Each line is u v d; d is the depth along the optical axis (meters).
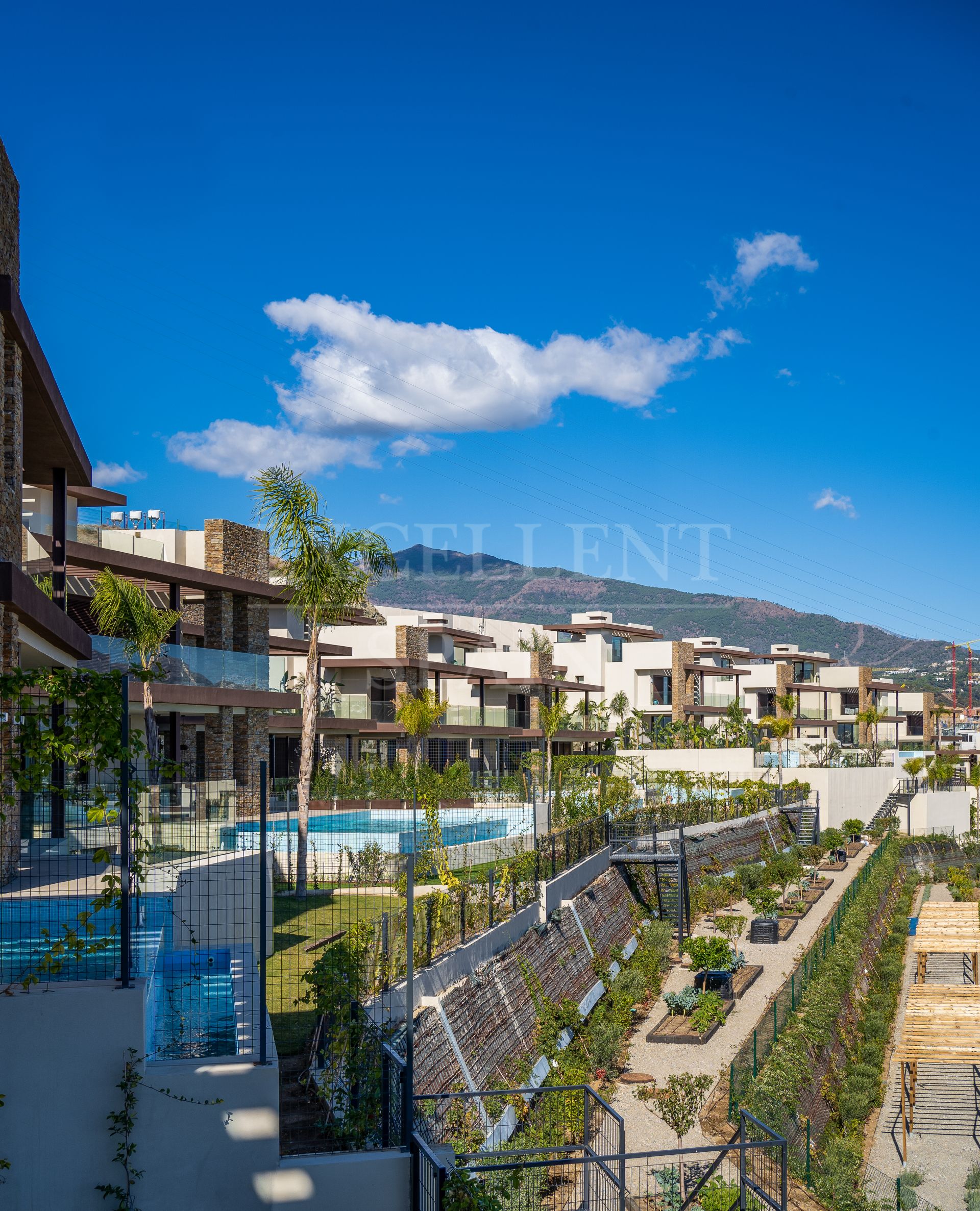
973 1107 27.05
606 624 78.62
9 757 10.04
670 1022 27.11
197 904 12.79
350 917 21.78
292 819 34.91
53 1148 9.48
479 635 64.81
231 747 33.31
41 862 10.22
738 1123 18.92
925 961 37.47
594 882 32.75
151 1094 9.66
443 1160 10.40
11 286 15.29
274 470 26.78
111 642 27.45
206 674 31.16
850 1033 30.50
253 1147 9.86
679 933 35.53
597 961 28.02
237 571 36.25
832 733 93.31
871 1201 19.72
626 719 70.88
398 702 45.38
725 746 69.25
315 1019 14.25
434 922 19.33
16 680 9.71
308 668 26.61
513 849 30.27
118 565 30.53
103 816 9.85
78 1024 9.58
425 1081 15.30
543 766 49.16
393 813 36.91
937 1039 25.59
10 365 16.22
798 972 30.28
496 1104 17.50
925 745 98.12
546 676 61.03
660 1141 19.11
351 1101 11.25
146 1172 9.61
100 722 9.90
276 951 18.58
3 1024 9.47
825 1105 24.84
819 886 49.88
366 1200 10.20
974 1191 21.44
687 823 45.59
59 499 21.70
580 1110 18.77
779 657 91.62
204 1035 11.08
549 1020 22.05
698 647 88.00
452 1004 17.81
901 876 58.69
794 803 62.38
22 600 13.90
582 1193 14.63
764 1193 15.20
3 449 15.94
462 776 43.19
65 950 9.69
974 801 75.12
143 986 9.77
